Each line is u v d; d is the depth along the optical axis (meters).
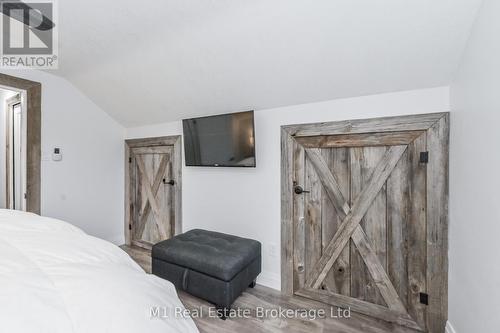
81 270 0.76
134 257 2.91
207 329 1.69
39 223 1.20
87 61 2.19
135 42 1.83
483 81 1.11
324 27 1.40
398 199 1.73
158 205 3.05
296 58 1.66
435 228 1.60
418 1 1.17
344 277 1.94
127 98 2.69
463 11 1.17
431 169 1.61
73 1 1.39
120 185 3.30
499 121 0.97
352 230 1.90
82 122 2.85
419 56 1.44
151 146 3.09
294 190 2.12
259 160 2.29
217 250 1.93
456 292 1.45
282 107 2.16
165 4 1.40
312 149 2.04
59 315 0.57
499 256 0.97
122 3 1.40
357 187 1.88
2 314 0.53
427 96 1.61
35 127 2.43
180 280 1.93
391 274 1.77
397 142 1.72
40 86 2.45
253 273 2.08
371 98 1.79
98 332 0.57
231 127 2.30
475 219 1.19
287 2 1.30
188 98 2.39
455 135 1.46
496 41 0.99
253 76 1.91
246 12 1.41
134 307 0.67
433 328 1.62
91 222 2.96
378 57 1.51
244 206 2.38
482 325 1.12
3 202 3.16
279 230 2.20
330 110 1.95
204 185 2.65
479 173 1.15
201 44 1.73
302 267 2.10
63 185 2.68
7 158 3.00
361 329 1.70
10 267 0.72
